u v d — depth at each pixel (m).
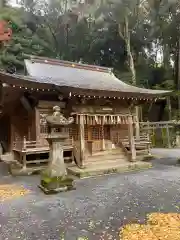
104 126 14.22
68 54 32.84
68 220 5.07
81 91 10.70
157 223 4.64
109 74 18.67
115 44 29.86
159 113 26.69
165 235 4.05
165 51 28.73
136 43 29.25
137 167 11.46
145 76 28.27
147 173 10.37
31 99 12.26
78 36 31.64
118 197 6.75
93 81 14.31
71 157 12.13
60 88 10.36
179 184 8.05
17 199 6.82
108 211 5.57
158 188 7.60
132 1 23.86
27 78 10.48
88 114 11.44
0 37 21.16
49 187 7.41
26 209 5.88
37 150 11.31
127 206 5.88
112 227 4.60
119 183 8.61
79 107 11.59
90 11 29.17
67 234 4.35
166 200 6.27
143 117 27.03
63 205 6.14
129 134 12.59
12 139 15.23
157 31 27.58
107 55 31.67
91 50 31.12
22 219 5.19
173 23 25.81
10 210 5.82
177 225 4.48
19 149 12.31
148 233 4.18
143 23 27.84
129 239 3.98
